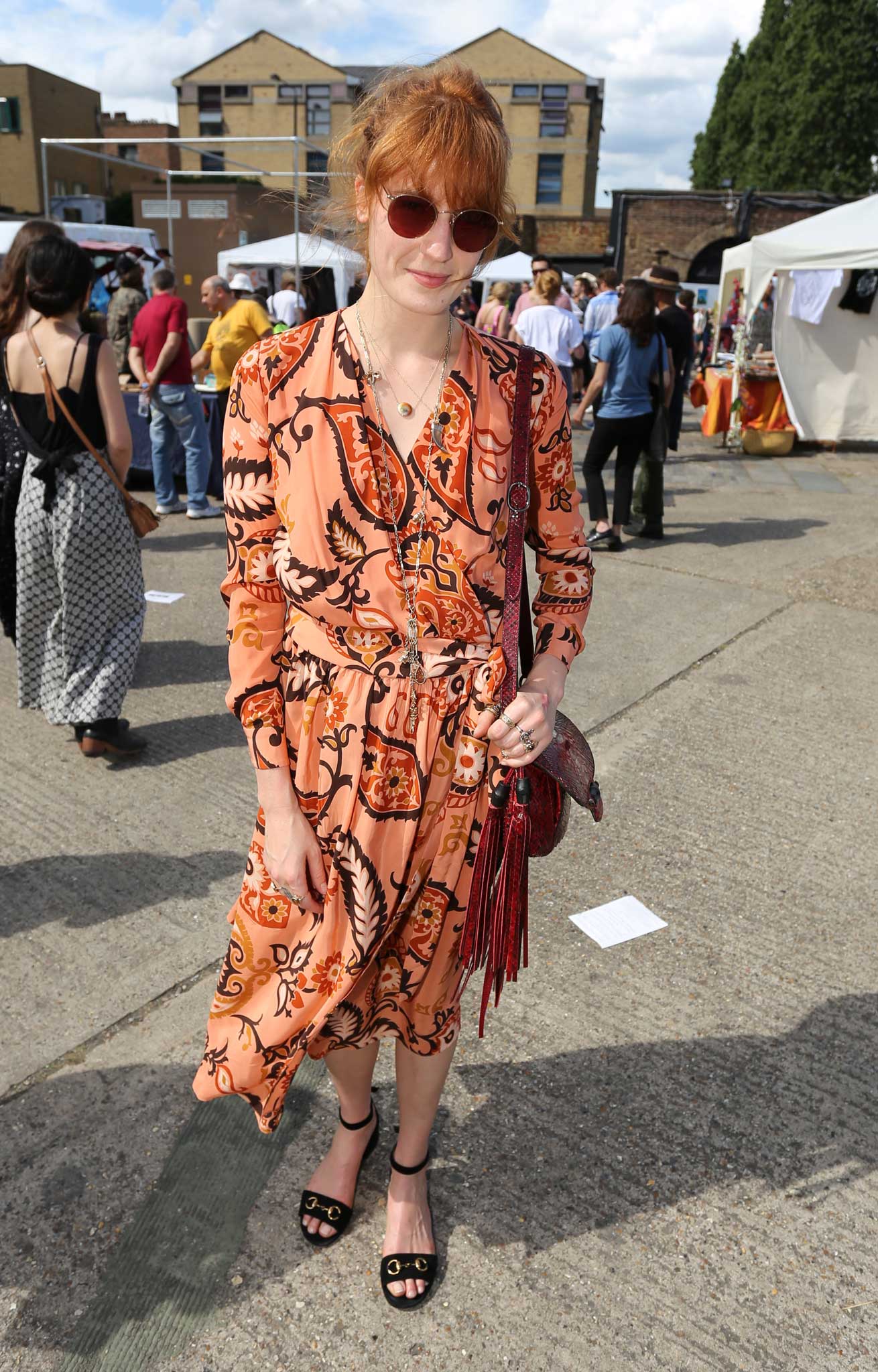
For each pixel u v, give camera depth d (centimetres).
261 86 4141
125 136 4238
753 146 3027
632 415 609
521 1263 170
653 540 669
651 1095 207
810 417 1080
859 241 977
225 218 1598
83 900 265
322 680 134
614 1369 154
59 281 302
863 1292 167
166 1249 171
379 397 126
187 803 316
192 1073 209
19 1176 184
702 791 332
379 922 139
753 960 250
